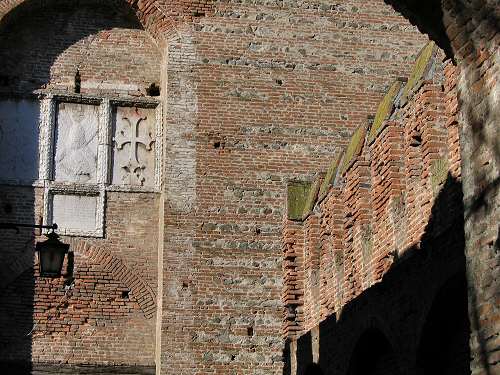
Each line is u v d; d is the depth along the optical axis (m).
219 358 21.02
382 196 15.74
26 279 21.58
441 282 11.84
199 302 21.25
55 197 22.17
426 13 10.75
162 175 22.30
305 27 23.09
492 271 9.53
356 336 14.91
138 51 23.39
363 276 16.48
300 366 18.23
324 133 22.55
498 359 9.27
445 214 13.11
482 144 9.93
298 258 20.95
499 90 9.66
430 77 14.39
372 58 23.06
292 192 21.38
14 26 22.98
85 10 23.34
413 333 12.73
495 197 9.59
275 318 21.39
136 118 22.98
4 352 21.14
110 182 22.47
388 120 15.48
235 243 21.67
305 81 22.78
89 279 21.81
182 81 22.45
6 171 22.09
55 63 23.00
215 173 22.02
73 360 21.38
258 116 22.45
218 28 22.84
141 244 22.20
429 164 13.89
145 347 21.69
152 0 22.80
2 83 22.61
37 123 22.53
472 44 10.25
